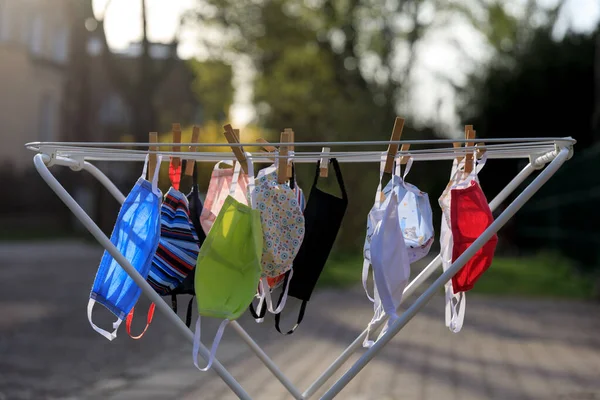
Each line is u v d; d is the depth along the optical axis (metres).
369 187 20.48
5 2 34.28
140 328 9.41
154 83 26.61
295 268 3.28
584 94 27.28
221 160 3.31
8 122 34.44
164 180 10.29
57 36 36.56
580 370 7.23
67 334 8.96
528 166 3.34
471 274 3.15
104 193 26.92
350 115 23.00
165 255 3.14
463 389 6.35
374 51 25.53
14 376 6.75
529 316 11.30
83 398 6.00
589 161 16.33
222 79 24.59
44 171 2.96
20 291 13.09
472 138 3.28
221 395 6.09
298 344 8.43
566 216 19.14
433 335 9.22
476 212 3.15
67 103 32.19
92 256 21.27
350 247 20.70
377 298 3.29
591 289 15.12
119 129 33.56
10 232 30.20
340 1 24.75
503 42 28.16
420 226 3.25
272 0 24.03
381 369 7.15
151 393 6.15
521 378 6.83
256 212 2.97
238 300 2.91
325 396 2.95
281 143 2.95
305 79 23.88
